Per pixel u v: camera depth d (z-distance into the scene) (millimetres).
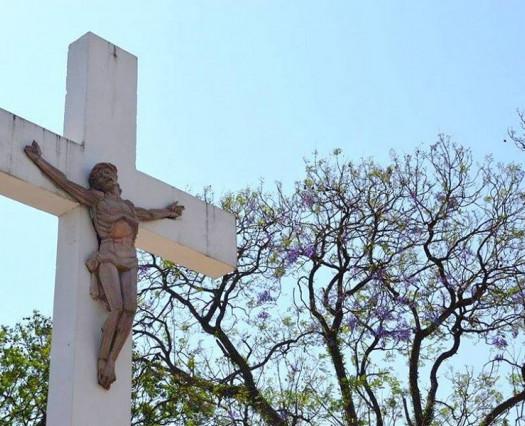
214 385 13797
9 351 14336
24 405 14125
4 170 7609
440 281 13828
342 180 14398
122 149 8562
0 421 13648
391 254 13953
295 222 14375
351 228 14125
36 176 7789
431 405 13305
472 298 13648
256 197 14703
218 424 13664
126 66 8883
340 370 13578
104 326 7605
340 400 13273
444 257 13922
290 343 14070
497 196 14195
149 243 8703
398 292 13805
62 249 7887
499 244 13969
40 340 14867
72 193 7906
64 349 7492
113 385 7539
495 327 13789
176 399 13969
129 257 7910
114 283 7711
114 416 7473
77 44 8750
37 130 7938
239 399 13539
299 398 13312
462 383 13562
